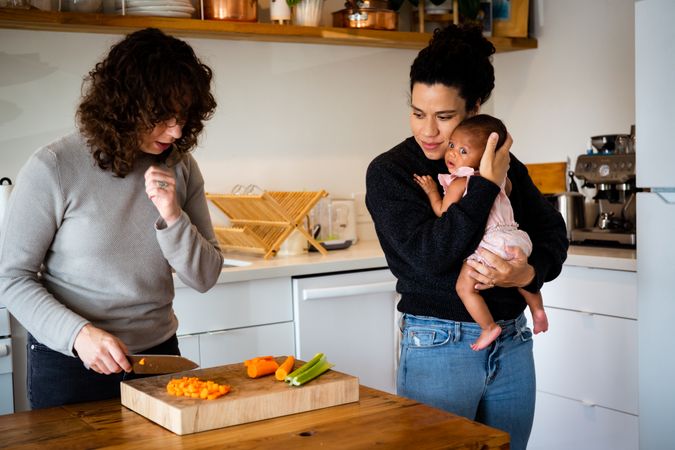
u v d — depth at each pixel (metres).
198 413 1.33
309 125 3.54
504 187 1.80
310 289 2.88
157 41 1.60
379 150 3.74
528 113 3.74
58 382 1.70
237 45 3.34
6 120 2.92
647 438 2.59
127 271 1.72
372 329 3.04
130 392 1.47
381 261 3.04
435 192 1.74
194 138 1.75
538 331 1.88
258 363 1.53
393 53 3.74
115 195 1.70
